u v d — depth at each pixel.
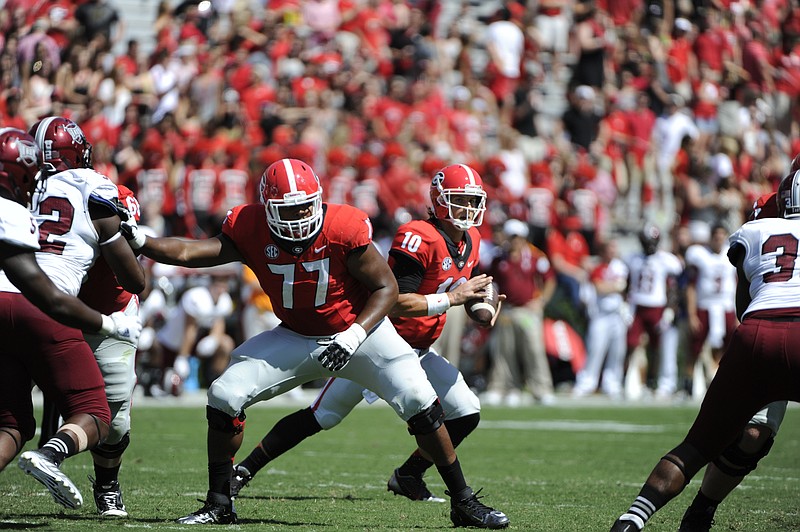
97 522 16.73
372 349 17.03
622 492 22.25
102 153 48.09
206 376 47.97
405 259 19.59
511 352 47.22
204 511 16.95
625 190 60.69
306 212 16.42
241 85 55.81
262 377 16.95
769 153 65.81
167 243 16.77
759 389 14.68
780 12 72.94
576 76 65.44
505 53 64.06
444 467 17.33
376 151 54.12
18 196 14.94
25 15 50.62
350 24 63.56
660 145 62.78
